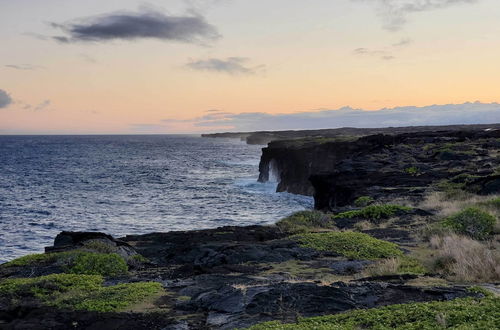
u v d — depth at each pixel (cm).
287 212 5784
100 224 4803
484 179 3472
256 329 845
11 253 3584
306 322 892
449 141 6762
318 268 1550
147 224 4850
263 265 1623
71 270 1541
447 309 862
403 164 5022
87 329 957
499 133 7019
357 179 4647
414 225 2436
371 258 1675
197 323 977
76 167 12775
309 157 7831
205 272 1563
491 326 732
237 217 5366
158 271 1669
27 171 11169
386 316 861
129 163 15012
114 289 1248
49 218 5075
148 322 988
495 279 1281
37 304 1132
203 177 10694
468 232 2005
